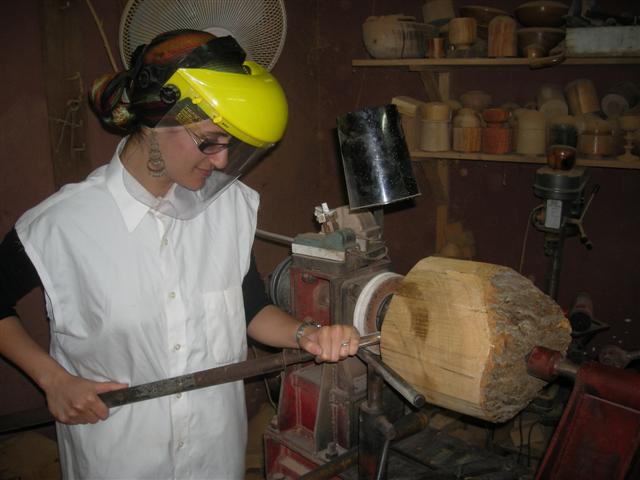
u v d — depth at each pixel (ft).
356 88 8.84
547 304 3.02
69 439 3.74
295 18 8.59
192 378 3.33
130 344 3.47
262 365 3.43
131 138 3.35
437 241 8.53
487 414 2.81
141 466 3.60
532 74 7.39
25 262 3.36
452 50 6.95
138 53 3.08
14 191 5.87
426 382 2.98
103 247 3.38
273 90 3.20
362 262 4.89
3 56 5.60
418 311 2.98
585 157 6.40
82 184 3.51
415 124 7.41
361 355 3.46
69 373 3.39
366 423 3.80
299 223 9.30
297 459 5.59
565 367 2.76
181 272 3.58
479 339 2.72
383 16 7.32
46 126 6.00
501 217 8.09
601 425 2.66
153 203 3.34
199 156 3.05
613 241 7.26
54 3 5.78
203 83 2.87
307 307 5.16
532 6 6.43
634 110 6.24
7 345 3.38
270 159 8.62
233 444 3.99
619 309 7.39
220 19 4.68
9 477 5.54
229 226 3.87
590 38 5.92
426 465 4.64
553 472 2.76
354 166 4.58
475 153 7.04
